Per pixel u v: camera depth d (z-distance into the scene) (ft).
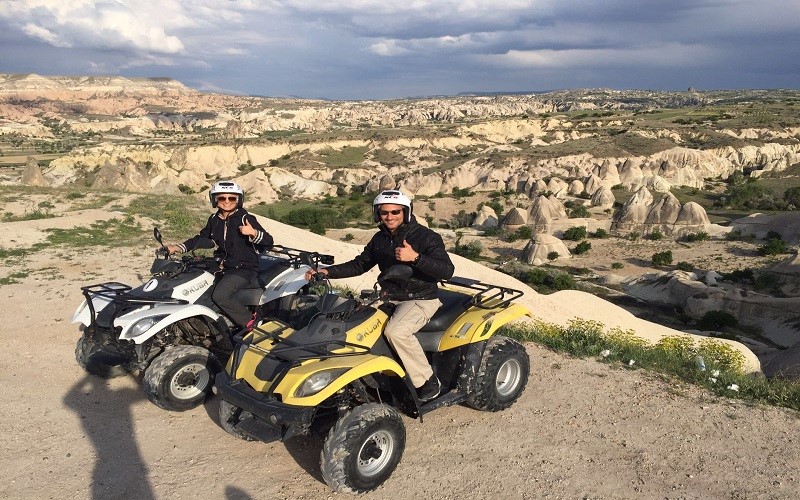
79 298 36.22
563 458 18.20
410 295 17.66
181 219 66.39
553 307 70.38
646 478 17.21
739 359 30.96
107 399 22.34
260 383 15.94
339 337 16.44
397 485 16.71
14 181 157.99
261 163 504.02
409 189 403.34
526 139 589.32
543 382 23.95
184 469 17.58
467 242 243.19
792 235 208.03
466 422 20.43
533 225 246.47
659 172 395.55
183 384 20.97
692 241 223.30
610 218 267.59
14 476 17.25
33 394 22.75
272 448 18.80
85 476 17.26
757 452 18.83
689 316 143.23
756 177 404.98
